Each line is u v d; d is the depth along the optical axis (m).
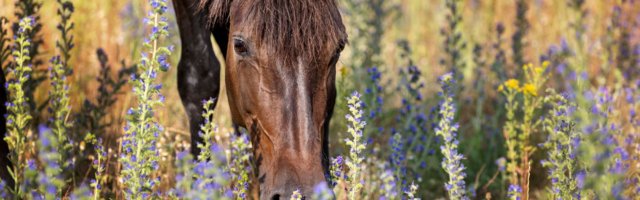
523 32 6.77
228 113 6.21
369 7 7.54
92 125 4.70
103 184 4.23
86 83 6.56
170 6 7.12
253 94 2.97
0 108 3.62
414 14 10.78
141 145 2.90
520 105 6.05
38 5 4.68
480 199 5.07
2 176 3.57
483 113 7.10
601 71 6.65
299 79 2.85
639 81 5.26
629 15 8.27
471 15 10.32
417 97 4.78
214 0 3.25
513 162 4.46
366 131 4.56
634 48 6.82
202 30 3.93
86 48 7.35
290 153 2.76
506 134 4.60
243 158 3.65
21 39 3.44
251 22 2.90
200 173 2.59
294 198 2.56
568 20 9.45
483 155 5.82
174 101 6.18
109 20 8.34
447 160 3.59
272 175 2.80
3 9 6.53
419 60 8.73
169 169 4.46
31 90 4.57
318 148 2.81
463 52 8.61
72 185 4.26
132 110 2.87
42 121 5.17
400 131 5.12
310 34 2.83
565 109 3.46
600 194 2.85
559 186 3.49
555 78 6.69
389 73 7.85
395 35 9.82
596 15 9.28
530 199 5.11
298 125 2.81
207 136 3.30
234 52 3.09
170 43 7.03
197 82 4.06
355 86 6.30
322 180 2.70
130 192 2.88
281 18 2.85
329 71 2.99
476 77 7.45
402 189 3.79
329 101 3.06
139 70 5.13
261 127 2.94
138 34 7.54
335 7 3.02
